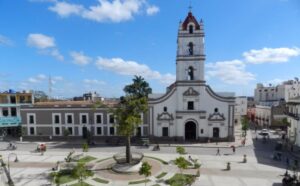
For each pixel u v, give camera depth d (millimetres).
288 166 39000
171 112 59562
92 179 33906
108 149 51812
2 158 44656
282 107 82750
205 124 58562
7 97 69062
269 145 55375
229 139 58406
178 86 58719
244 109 105125
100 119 62656
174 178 33312
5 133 68750
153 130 60250
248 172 36062
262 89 124875
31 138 63875
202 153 47719
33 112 63781
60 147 54250
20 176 35281
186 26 57656
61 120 63438
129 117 37312
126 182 32656
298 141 53844
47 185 31859
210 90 58250
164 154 46875
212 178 33531
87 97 91000
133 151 49281
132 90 44844
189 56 57844
